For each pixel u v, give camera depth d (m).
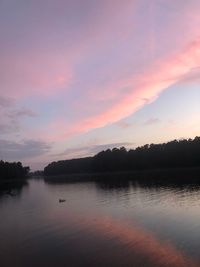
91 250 29.08
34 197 87.81
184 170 159.88
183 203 49.38
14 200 82.56
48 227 40.62
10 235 38.25
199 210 42.09
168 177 117.06
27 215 52.94
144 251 27.56
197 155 171.75
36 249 31.09
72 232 36.28
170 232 32.38
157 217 40.19
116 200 62.16
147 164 198.38
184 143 184.25
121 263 25.48
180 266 24.02
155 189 75.81
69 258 27.69
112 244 30.27
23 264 27.42
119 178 148.25
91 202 63.16
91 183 129.50
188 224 34.91
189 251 26.50
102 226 38.09
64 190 105.06
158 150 194.38
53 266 26.31
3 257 29.81
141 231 33.94
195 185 76.19
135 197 63.72
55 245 31.73
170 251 26.98
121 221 39.94
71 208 57.03
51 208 59.78
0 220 49.97
